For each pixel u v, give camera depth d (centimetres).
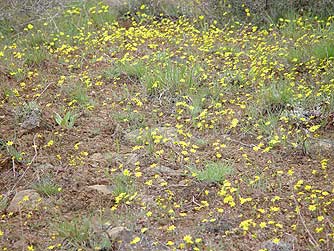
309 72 417
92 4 569
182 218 275
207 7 542
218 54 458
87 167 321
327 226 268
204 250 254
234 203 279
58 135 352
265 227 267
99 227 265
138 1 561
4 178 315
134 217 273
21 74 429
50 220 274
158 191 297
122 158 328
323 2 524
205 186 300
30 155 333
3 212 286
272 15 529
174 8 558
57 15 537
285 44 471
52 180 307
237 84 411
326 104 368
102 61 454
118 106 389
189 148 337
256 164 321
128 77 423
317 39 468
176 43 467
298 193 291
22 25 520
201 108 380
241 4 532
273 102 377
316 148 333
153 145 336
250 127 357
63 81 412
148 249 255
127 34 488
